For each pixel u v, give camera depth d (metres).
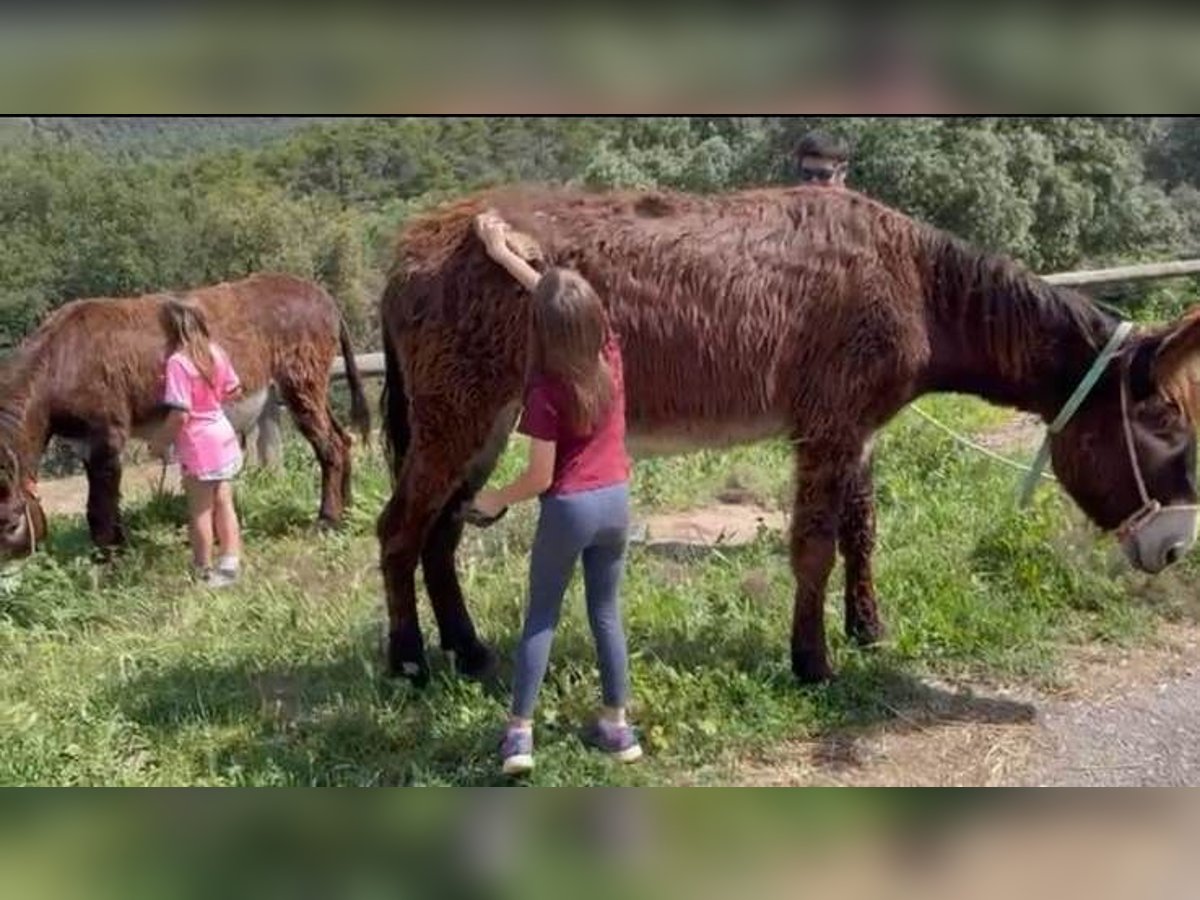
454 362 4.52
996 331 4.64
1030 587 5.45
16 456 6.69
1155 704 4.63
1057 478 4.79
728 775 4.17
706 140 13.44
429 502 4.67
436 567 4.92
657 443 4.64
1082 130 13.85
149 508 8.17
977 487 6.77
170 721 4.67
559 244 4.49
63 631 5.95
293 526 7.89
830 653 4.95
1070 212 13.69
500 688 4.77
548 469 3.87
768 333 4.48
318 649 5.26
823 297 4.49
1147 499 4.52
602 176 13.13
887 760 4.27
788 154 13.05
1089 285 12.00
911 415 8.24
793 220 4.57
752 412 4.57
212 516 6.79
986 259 4.66
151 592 6.52
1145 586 5.51
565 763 4.19
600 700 4.55
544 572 4.01
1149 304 12.05
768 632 5.12
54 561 6.66
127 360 7.28
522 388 4.49
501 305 4.45
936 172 12.58
